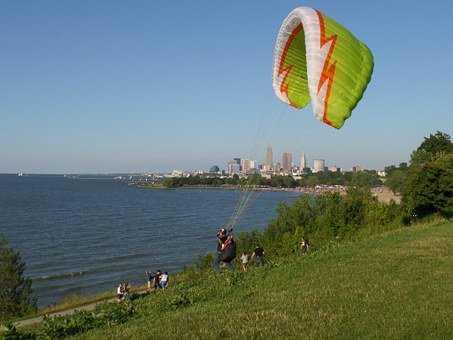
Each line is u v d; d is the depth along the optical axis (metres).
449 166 52.16
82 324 15.79
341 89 12.41
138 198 197.38
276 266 22.16
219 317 14.09
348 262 20.80
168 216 120.75
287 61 14.13
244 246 44.50
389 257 21.20
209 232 90.31
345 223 47.28
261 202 181.38
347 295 15.15
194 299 17.62
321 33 12.53
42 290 46.69
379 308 13.59
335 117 12.43
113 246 72.81
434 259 20.23
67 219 108.75
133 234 86.50
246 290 17.86
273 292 16.77
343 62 12.48
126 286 31.88
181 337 12.59
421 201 51.66
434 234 30.03
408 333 11.50
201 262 40.94
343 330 12.05
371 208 49.16
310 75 12.34
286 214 50.00
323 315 13.27
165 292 21.64
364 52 13.13
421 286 15.72
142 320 15.40
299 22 13.40
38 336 15.32
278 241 44.41
